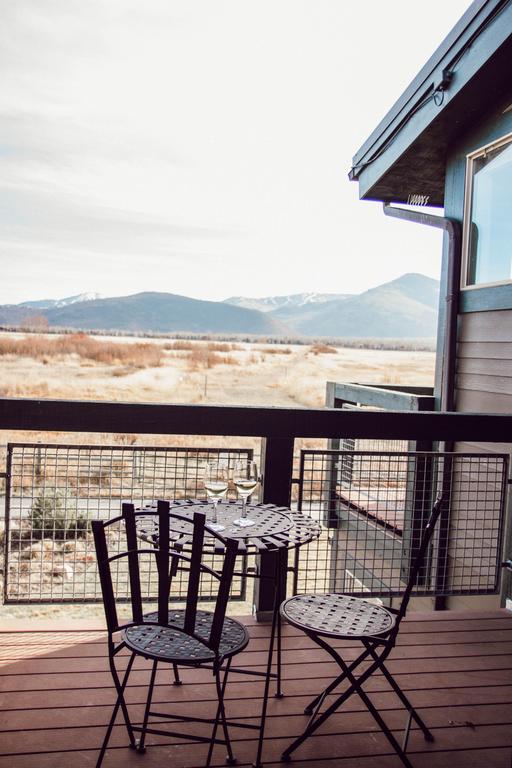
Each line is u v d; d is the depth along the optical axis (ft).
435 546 16.70
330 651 7.27
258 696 8.64
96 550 6.51
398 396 18.98
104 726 7.79
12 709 8.05
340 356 132.67
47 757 7.14
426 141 18.69
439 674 9.45
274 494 11.15
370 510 18.53
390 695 8.83
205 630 7.16
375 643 7.32
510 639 10.75
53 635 10.24
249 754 7.41
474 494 16.16
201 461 11.00
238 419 10.87
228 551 6.22
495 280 16.60
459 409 17.56
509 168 16.17
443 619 11.51
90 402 10.44
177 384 123.44
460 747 7.70
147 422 10.59
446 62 16.14
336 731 7.94
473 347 17.01
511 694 8.96
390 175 21.34
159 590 6.40
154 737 7.63
